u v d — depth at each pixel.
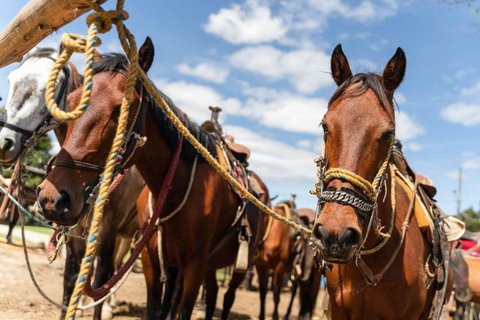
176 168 3.62
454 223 3.77
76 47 1.66
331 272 2.89
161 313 3.83
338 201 2.14
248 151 5.49
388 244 2.71
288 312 9.50
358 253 2.38
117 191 4.49
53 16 2.06
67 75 3.91
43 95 3.74
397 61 2.62
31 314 5.46
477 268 5.39
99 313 4.67
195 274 3.74
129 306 7.22
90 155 2.62
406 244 2.84
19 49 2.49
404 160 3.53
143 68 3.06
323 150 2.58
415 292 2.84
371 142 2.28
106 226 4.47
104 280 4.42
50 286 7.00
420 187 3.49
